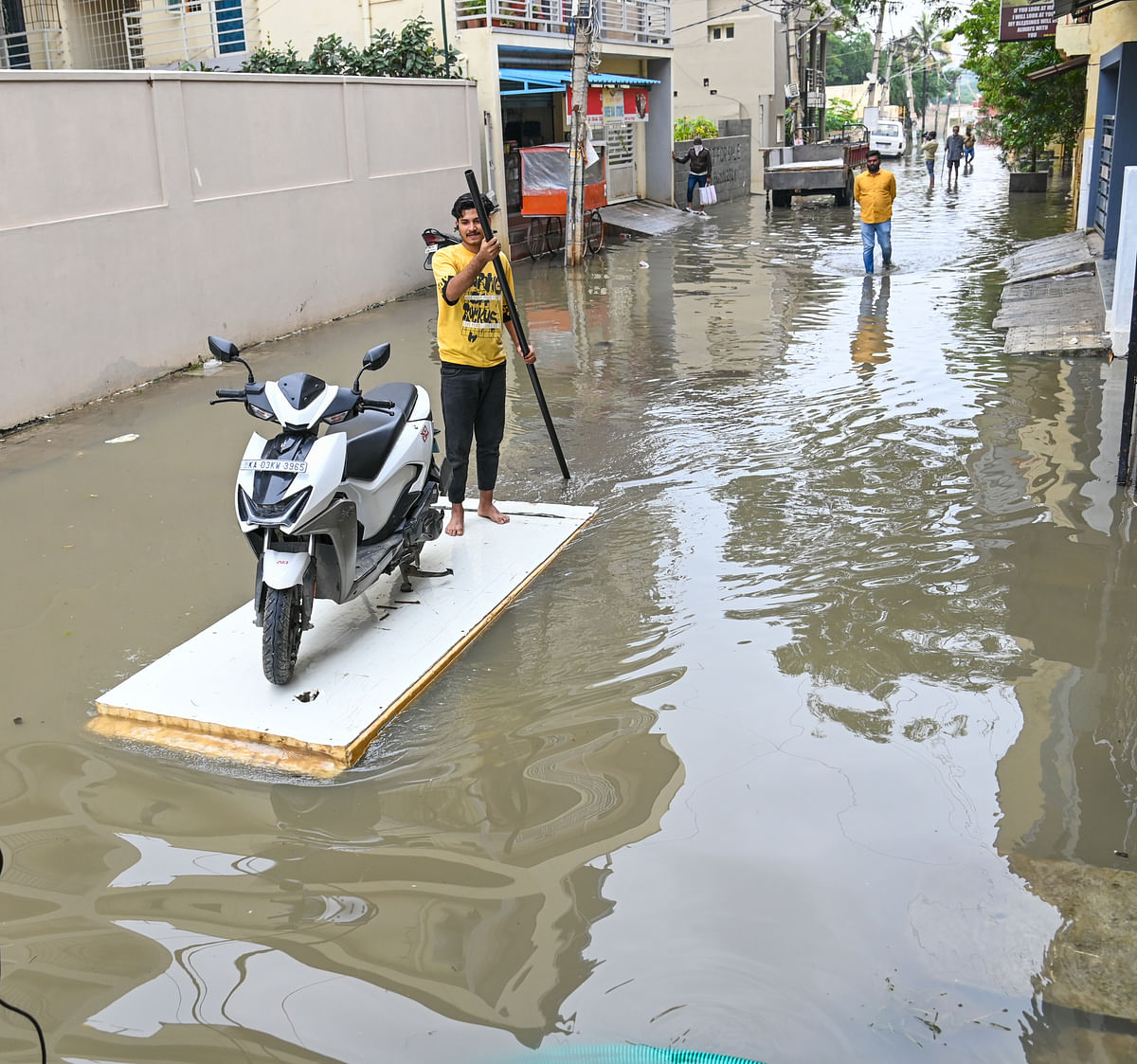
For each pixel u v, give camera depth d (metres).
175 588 5.69
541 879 3.35
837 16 41.56
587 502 6.74
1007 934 3.04
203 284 11.40
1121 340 9.65
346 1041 2.76
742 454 7.55
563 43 20.14
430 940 3.11
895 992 2.84
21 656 5.00
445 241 14.66
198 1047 2.75
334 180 13.89
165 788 3.94
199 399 9.88
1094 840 3.43
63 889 3.39
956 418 8.14
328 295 13.83
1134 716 4.13
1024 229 20.80
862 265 16.70
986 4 27.95
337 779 3.95
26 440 8.70
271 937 3.15
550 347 11.62
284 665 4.38
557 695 4.45
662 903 3.21
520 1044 2.72
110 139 10.06
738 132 34.41
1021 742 4.00
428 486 5.50
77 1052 2.75
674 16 37.09
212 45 18.23
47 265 9.30
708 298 14.41
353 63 16.78
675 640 4.88
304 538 4.50
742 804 3.68
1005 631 4.84
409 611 5.14
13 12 18.33
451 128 17.05
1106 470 6.83
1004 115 31.69
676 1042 2.70
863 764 3.89
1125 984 2.85
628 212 23.83
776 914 3.14
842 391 9.09
